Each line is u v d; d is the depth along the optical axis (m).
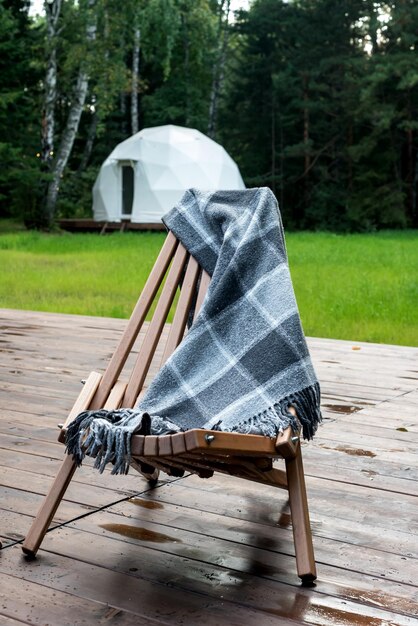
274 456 2.22
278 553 2.48
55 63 26.78
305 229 36.59
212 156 28.83
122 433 2.05
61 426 2.37
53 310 9.70
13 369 5.55
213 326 2.52
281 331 2.37
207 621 2.03
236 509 2.88
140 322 2.65
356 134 36.47
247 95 37.75
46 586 2.22
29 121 30.09
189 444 1.95
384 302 10.30
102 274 13.73
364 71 33.47
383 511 2.87
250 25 36.38
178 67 38.28
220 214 2.71
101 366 5.70
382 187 33.59
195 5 32.75
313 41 34.59
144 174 27.86
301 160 37.31
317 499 2.99
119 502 2.93
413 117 34.50
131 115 39.19
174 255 2.79
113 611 2.08
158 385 2.49
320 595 2.19
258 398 2.30
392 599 2.17
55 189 27.23
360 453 3.61
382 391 5.00
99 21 25.22
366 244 23.62
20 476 3.19
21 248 19.78
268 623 2.02
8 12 27.47
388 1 33.91
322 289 11.68
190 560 2.42
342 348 6.75
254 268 2.55
